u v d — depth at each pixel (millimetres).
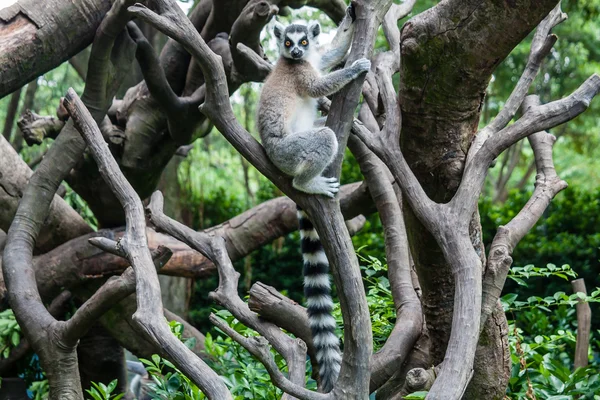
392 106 3887
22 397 8000
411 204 3688
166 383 4918
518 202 12203
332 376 3805
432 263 4074
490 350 3947
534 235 11203
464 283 3443
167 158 7609
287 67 5000
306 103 4965
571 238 10750
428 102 3715
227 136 3621
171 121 6871
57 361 5035
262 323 4375
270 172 3549
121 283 4504
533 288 10320
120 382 7953
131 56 6477
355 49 3682
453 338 3311
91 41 6707
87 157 7078
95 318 4762
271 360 3402
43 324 5141
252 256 13477
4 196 6570
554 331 6590
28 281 5551
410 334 4566
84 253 6859
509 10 3314
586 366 5227
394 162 3762
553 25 4145
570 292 10008
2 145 6605
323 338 3980
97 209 7680
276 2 6965
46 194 6125
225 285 4434
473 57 3498
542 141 4930
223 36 7164
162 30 3373
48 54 6375
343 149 3645
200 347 7387
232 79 6539
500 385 4000
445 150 3885
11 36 6113
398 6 5641
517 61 16547
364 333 3346
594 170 22828
